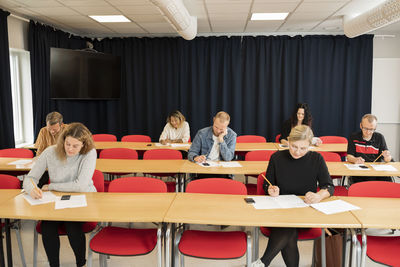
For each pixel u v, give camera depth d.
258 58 6.51
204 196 2.36
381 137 3.62
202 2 4.38
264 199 2.27
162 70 6.73
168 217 1.95
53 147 2.51
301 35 6.41
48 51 5.64
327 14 5.10
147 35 6.78
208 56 6.61
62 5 4.51
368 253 2.04
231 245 2.13
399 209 2.08
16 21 5.08
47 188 2.44
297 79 6.47
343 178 4.10
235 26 5.98
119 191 2.51
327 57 6.41
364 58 6.32
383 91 6.45
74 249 2.23
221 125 3.29
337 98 6.50
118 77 6.51
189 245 2.13
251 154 3.65
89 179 2.45
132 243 2.16
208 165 3.26
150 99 6.79
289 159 2.42
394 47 6.34
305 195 2.27
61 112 5.99
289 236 2.12
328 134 6.56
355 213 2.01
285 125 4.82
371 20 4.25
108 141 5.11
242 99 6.68
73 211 2.04
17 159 3.60
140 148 4.41
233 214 2.00
